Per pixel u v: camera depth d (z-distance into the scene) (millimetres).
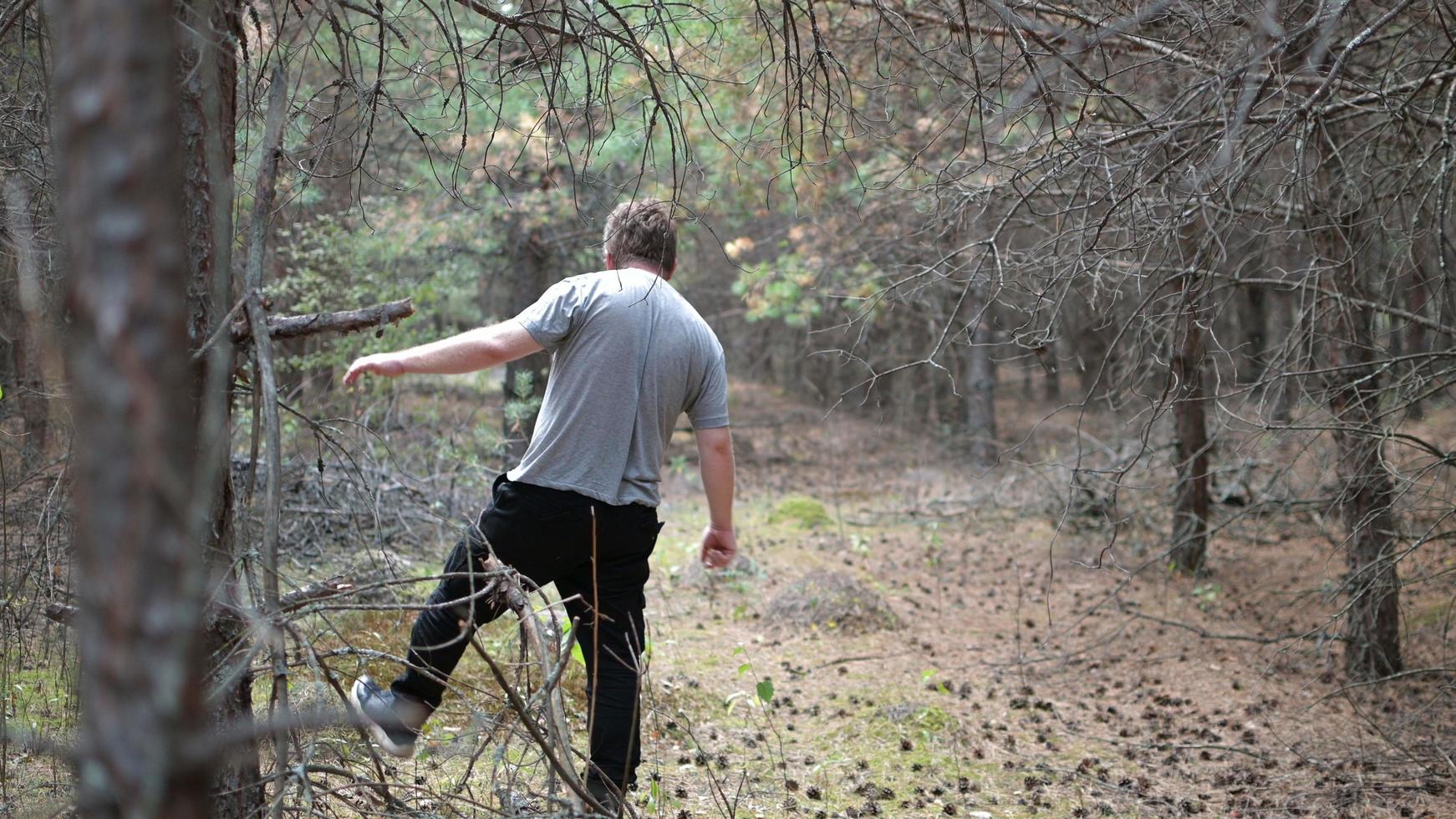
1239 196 4645
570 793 2434
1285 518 8516
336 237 6617
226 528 1896
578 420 2703
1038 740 4383
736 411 19547
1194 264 3682
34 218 2439
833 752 4059
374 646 3805
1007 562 8078
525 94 4773
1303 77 3623
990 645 5844
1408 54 4758
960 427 15305
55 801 2055
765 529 9367
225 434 1872
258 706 2830
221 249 1743
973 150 5273
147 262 901
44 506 2465
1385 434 4270
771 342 22188
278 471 1714
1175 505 7527
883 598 6441
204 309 1818
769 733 4223
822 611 6012
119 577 900
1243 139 3725
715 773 3727
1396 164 4406
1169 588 7172
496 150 7523
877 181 6965
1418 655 5523
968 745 4227
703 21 3752
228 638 1880
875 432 16641
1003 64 3559
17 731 1375
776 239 9336
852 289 8508
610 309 2734
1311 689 5180
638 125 5762
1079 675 5363
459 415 8266
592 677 2771
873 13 4449
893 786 3764
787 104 3146
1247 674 5402
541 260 10266
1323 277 4941
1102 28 3047
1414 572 6508
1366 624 5211
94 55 893
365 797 2461
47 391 2543
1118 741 4387
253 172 2770
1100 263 3664
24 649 2764
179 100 1771
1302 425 4461
